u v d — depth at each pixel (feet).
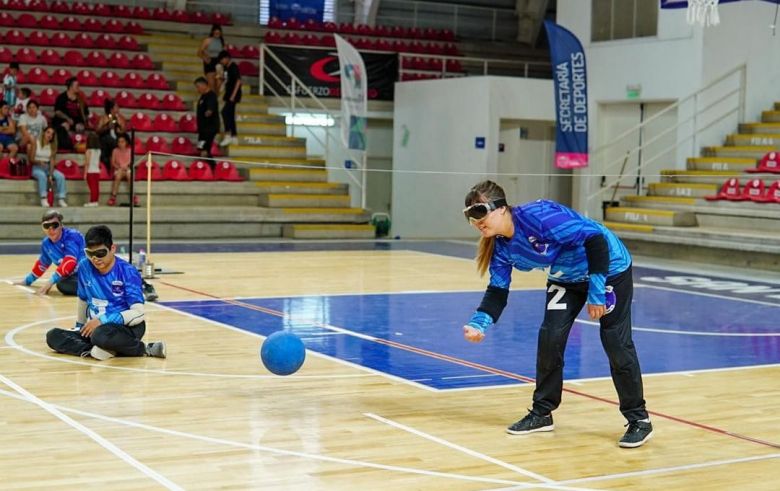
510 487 15.42
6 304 34.42
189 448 17.35
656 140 68.33
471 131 71.36
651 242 59.98
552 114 72.79
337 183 69.46
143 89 72.43
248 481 15.52
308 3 87.51
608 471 16.42
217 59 69.31
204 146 67.21
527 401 21.58
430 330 31.27
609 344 18.02
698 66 64.49
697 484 15.81
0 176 60.49
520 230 17.53
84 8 79.05
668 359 27.17
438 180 74.13
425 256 55.88
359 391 22.33
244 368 24.61
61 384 22.35
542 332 18.66
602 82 71.00
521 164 73.36
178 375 23.61
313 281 43.47
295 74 76.89
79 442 17.63
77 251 36.40
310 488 15.21
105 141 62.59
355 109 66.80
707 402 21.86
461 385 23.18
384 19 89.76
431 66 83.35
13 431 18.33
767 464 17.01
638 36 68.74
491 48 88.53
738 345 29.63
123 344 25.32
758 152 62.28
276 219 65.57
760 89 66.90
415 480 15.71
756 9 66.23
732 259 54.75
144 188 63.62
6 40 73.05
